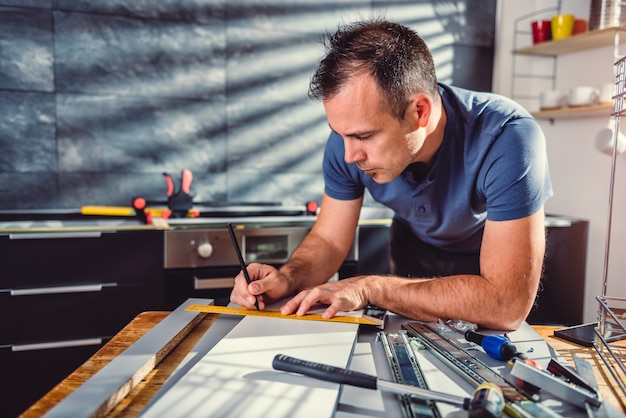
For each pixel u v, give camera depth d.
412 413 0.66
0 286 2.00
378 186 1.39
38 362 2.06
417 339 0.93
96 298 2.10
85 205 2.49
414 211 1.38
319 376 0.73
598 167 2.57
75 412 0.63
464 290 1.08
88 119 2.45
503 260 1.08
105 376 0.74
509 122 1.16
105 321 2.12
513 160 1.10
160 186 2.59
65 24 2.37
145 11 2.48
